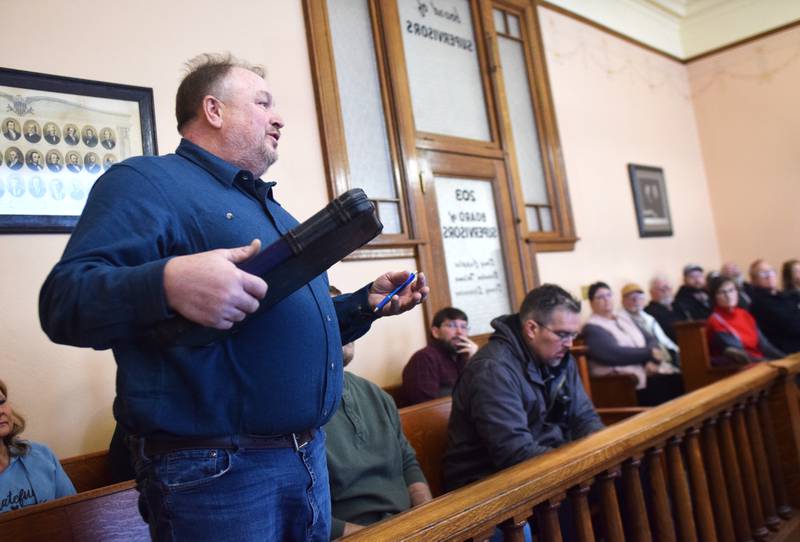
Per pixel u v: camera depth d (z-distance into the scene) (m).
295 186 3.31
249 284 0.85
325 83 3.50
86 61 2.67
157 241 0.99
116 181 1.02
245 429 1.00
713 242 7.11
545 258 4.91
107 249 0.93
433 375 3.35
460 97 4.41
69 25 2.65
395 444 2.19
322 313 1.13
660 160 6.54
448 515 1.15
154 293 0.83
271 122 1.26
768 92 6.79
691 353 4.17
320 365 1.10
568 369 2.45
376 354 3.51
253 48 3.26
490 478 1.38
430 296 3.81
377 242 3.54
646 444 1.84
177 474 0.96
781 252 6.79
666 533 1.89
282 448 1.05
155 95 2.85
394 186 3.80
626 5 6.42
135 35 2.83
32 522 1.52
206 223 1.05
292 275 0.94
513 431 2.09
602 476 1.69
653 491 1.91
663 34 6.98
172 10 2.97
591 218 5.50
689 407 2.02
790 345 5.09
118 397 1.00
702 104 7.20
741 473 2.39
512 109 4.93
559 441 2.33
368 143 3.73
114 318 0.85
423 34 4.26
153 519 0.99
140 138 2.76
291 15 3.46
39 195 2.47
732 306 4.81
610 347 4.49
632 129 6.22
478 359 2.27
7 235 2.39
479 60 4.61
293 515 1.07
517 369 2.24
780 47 6.70
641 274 5.93
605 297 4.72
